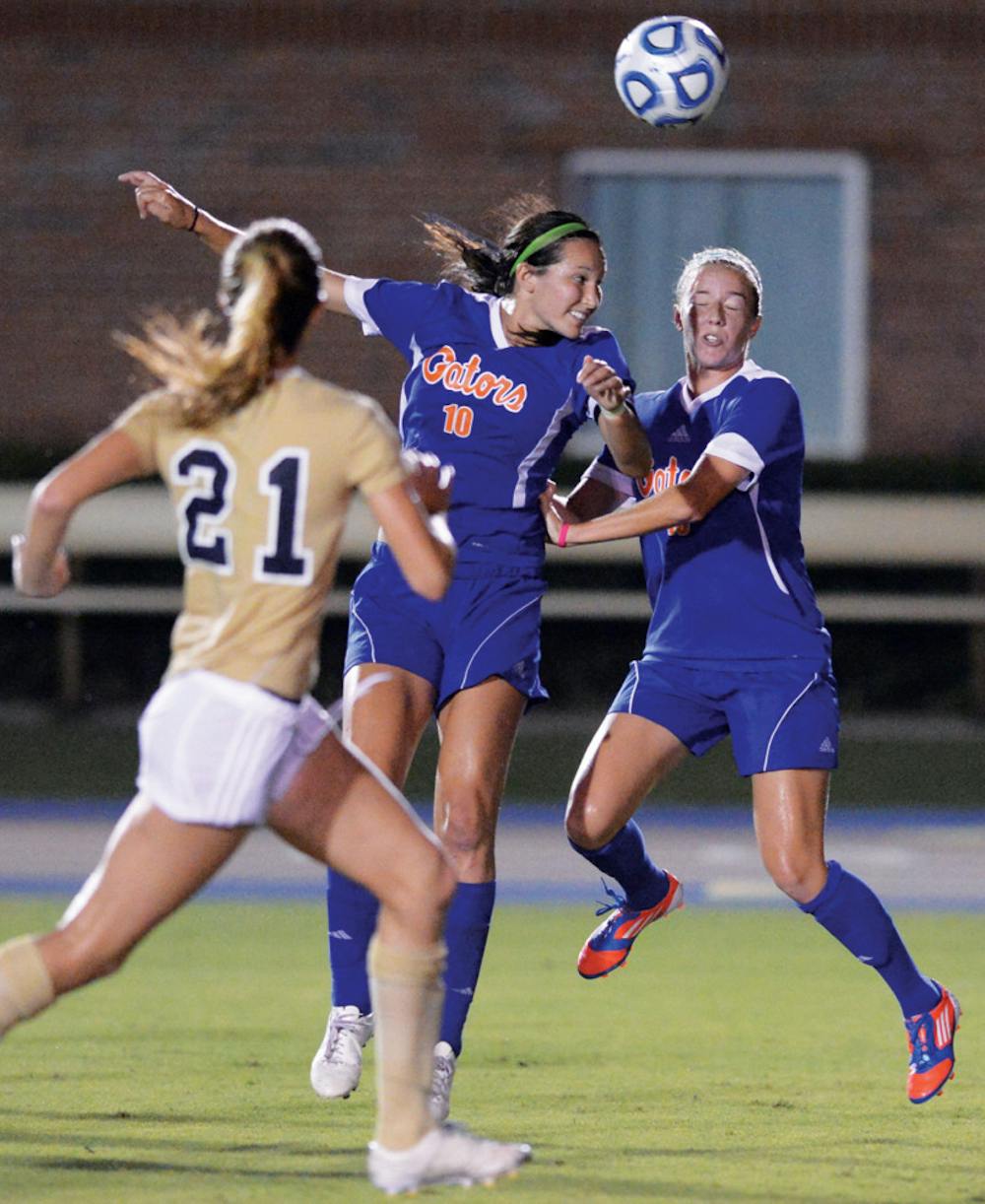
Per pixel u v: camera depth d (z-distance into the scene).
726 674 21.03
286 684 15.53
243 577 15.52
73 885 38.00
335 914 20.77
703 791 52.25
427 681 20.86
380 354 65.62
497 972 30.23
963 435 67.12
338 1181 17.02
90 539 59.38
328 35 66.25
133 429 15.85
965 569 61.59
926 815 48.72
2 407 66.38
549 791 51.59
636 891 23.19
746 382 21.41
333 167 66.38
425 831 16.22
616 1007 27.45
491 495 21.03
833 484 60.66
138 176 22.34
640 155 66.62
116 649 63.28
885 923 20.56
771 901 37.38
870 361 67.19
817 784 20.81
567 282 20.64
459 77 66.44
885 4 66.31
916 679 62.69
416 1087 16.30
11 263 66.31
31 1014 15.79
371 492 15.73
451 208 66.50
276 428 15.59
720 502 21.19
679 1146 18.84
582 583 61.75
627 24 66.25
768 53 66.62
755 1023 26.30
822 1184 17.23
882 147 66.81
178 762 15.37
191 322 16.50
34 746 58.00
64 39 66.25
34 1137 18.92
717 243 67.19
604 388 19.95
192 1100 20.94
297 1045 24.36
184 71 66.25
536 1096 21.47
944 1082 20.59
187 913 35.94
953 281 67.06
